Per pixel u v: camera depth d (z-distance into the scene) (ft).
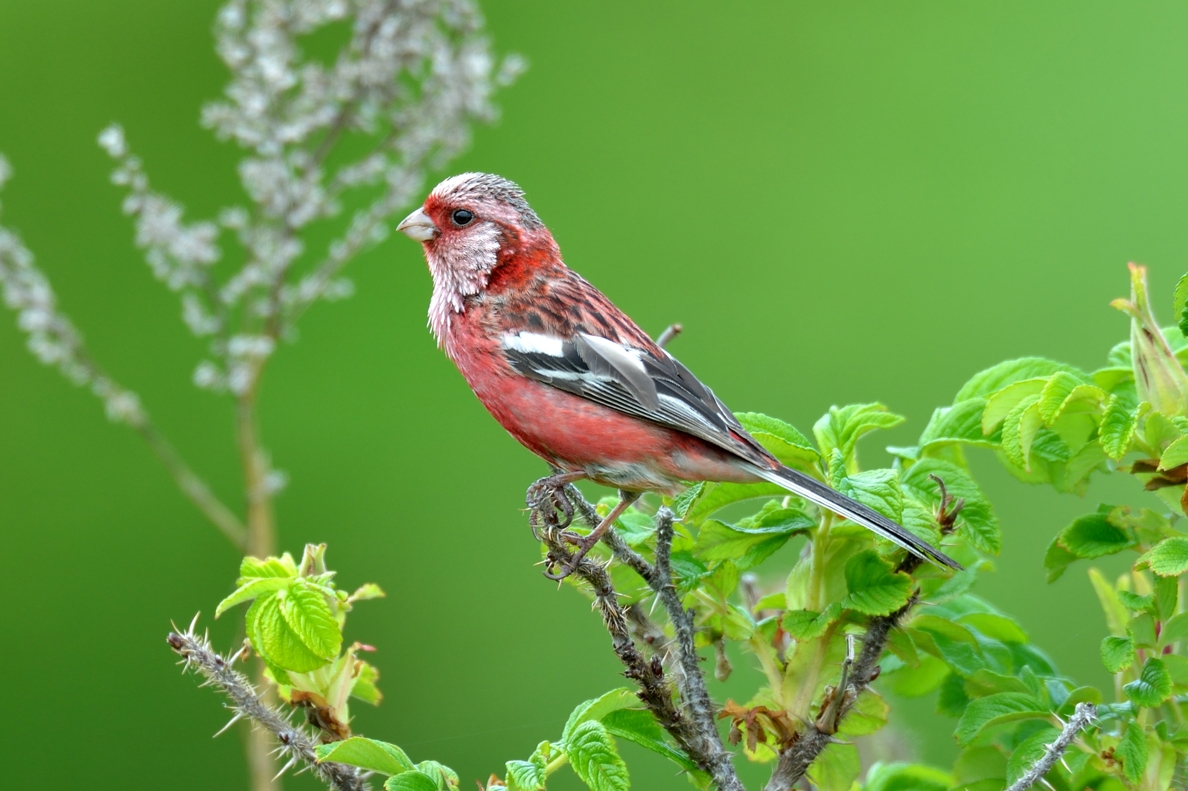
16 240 13.66
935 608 13.26
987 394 13.28
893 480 13.20
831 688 13.19
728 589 13.23
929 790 13.26
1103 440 13.16
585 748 13.12
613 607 13.16
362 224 13.70
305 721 13.23
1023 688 13.21
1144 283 13.20
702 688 13.17
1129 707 13.17
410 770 13.14
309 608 13.17
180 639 13.16
